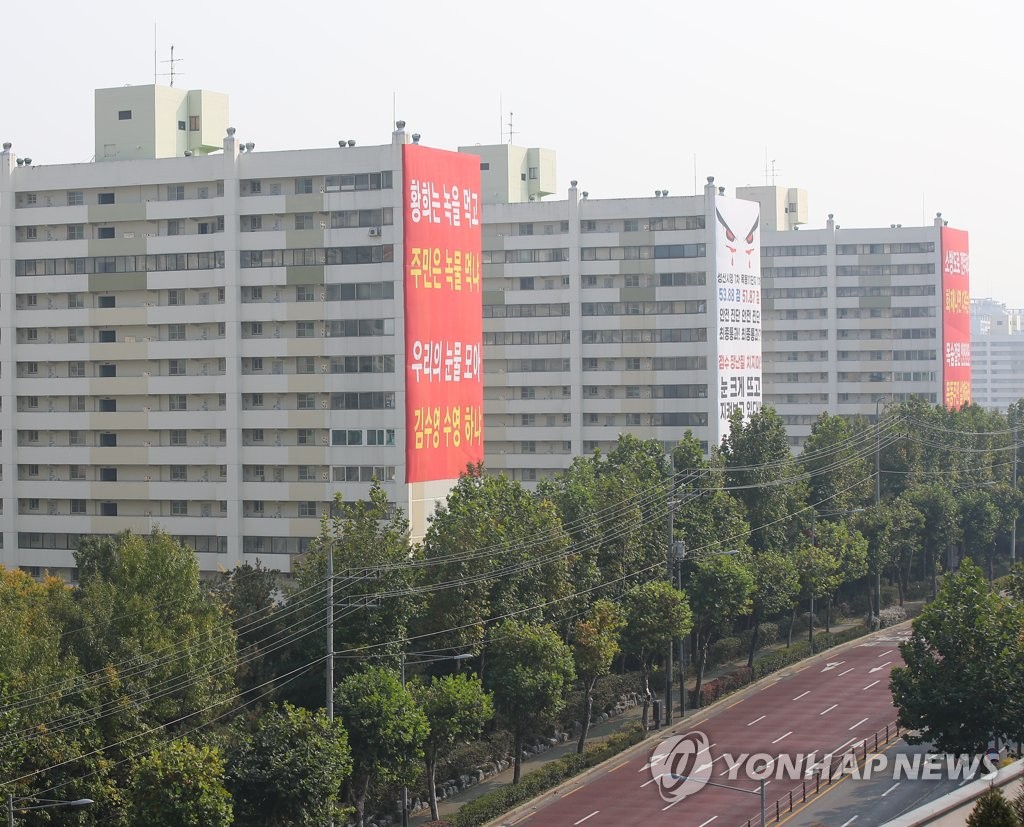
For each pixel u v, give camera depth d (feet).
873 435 567.18
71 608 270.67
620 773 325.01
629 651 361.92
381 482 436.35
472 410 463.83
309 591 295.69
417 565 300.20
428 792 298.15
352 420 438.40
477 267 465.88
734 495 452.35
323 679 288.30
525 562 328.70
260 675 295.28
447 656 310.45
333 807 250.57
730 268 591.78
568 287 593.01
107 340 460.14
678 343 583.99
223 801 229.45
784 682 419.74
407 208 431.84
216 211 445.78
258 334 447.83
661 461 428.15
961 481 613.52
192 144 481.87
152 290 453.58
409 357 433.48
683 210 584.40
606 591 370.12
